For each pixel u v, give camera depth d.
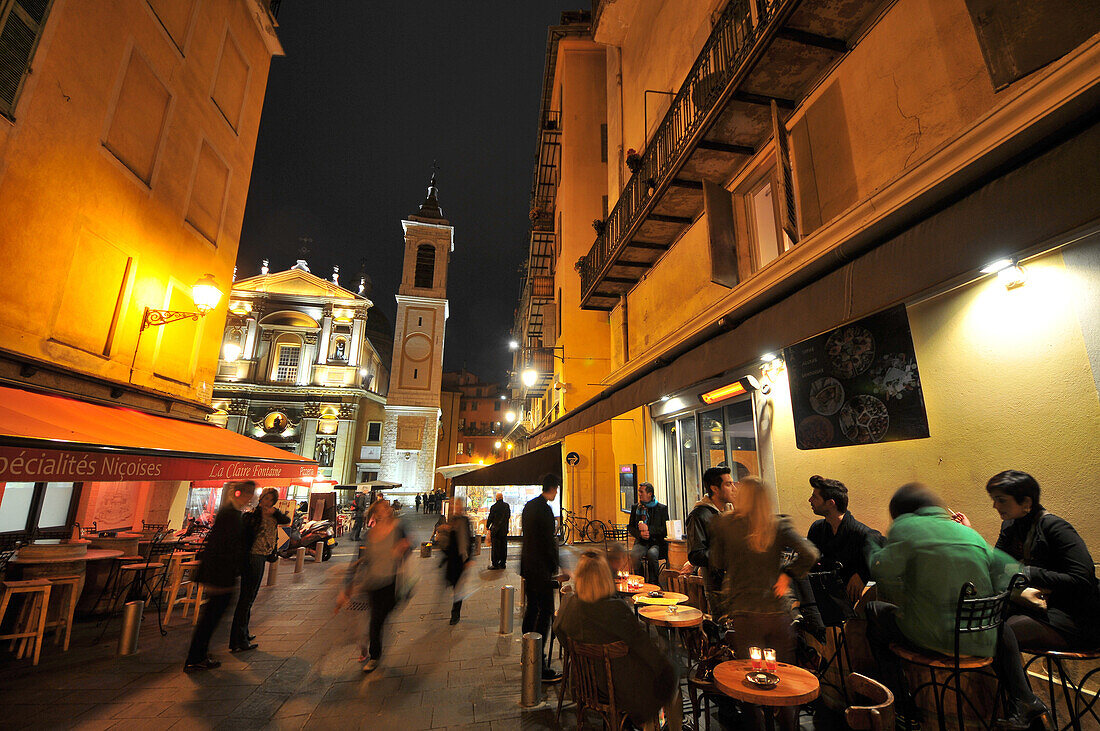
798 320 3.58
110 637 5.86
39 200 5.95
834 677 3.69
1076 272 2.86
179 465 6.19
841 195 4.72
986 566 2.59
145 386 8.13
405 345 36.91
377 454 35.03
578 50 18.17
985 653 2.50
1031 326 3.07
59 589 6.05
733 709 3.53
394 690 4.22
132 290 7.70
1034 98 2.73
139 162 7.76
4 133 5.47
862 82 4.54
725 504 4.37
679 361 5.41
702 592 5.06
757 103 5.54
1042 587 2.54
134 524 9.72
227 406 32.47
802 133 5.39
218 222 10.18
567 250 16.92
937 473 3.56
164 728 3.52
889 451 3.98
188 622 6.65
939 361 3.61
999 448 3.18
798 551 2.98
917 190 3.52
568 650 3.20
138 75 7.63
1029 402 3.04
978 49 3.42
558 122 19.34
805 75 5.18
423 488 34.19
